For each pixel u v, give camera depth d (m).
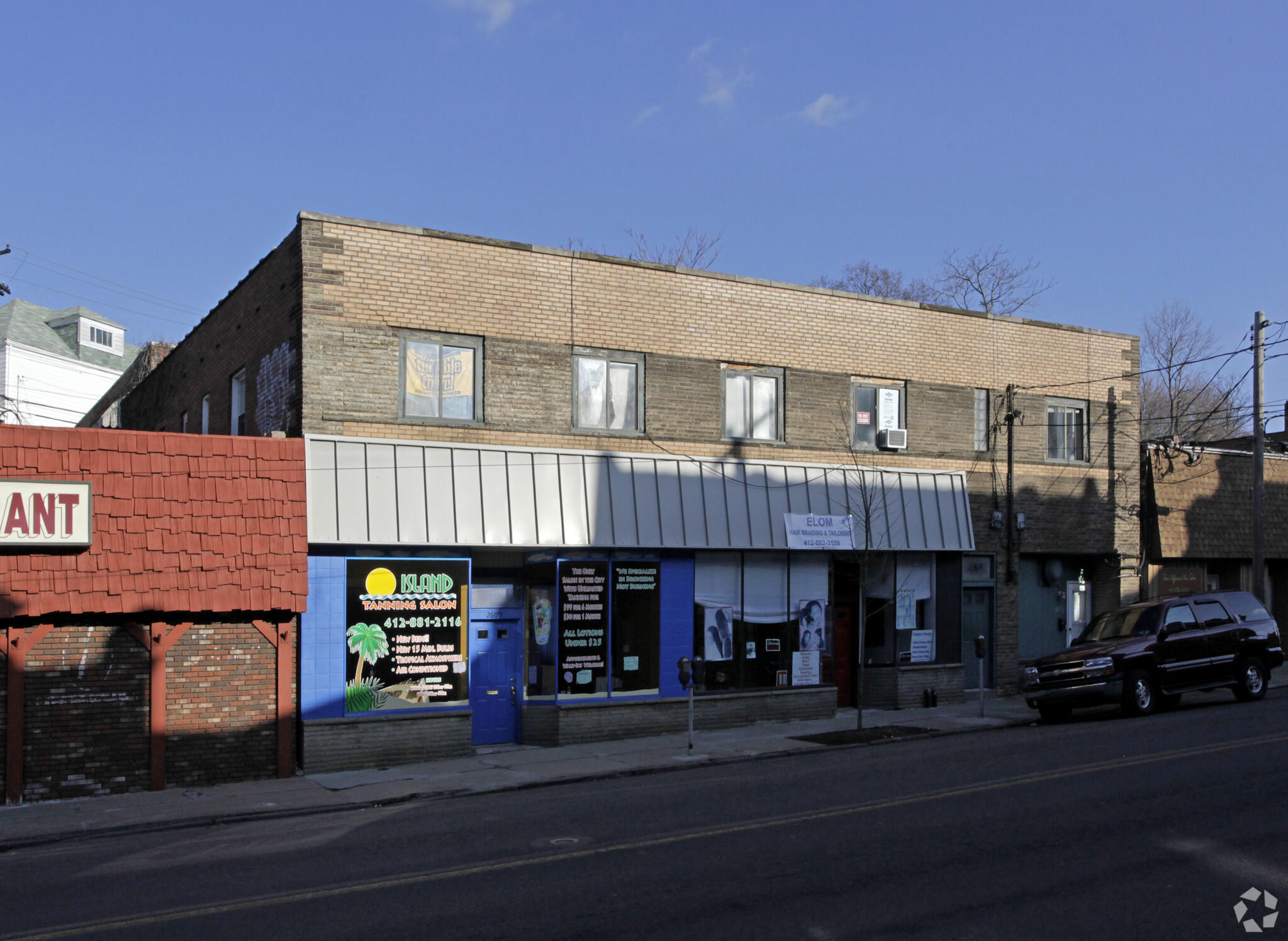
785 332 20.39
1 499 13.16
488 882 8.59
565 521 17.52
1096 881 8.06
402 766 15.75
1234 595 20.23
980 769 13.28
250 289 18.94
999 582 22.70
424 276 17.00
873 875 8.39
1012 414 22.83
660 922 7.34
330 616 15.59
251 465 15.07
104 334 45.12
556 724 17.36
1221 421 46.16
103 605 13.73
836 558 20.75
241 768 14.68
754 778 13.70
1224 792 11.11
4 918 8.16
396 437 16.55
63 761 13.64
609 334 18.55
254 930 7.50
